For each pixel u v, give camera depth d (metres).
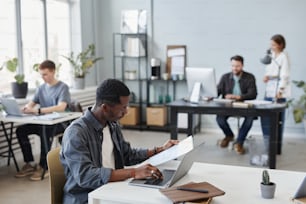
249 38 6.38
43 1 5.91
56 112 4.38
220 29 6.50
